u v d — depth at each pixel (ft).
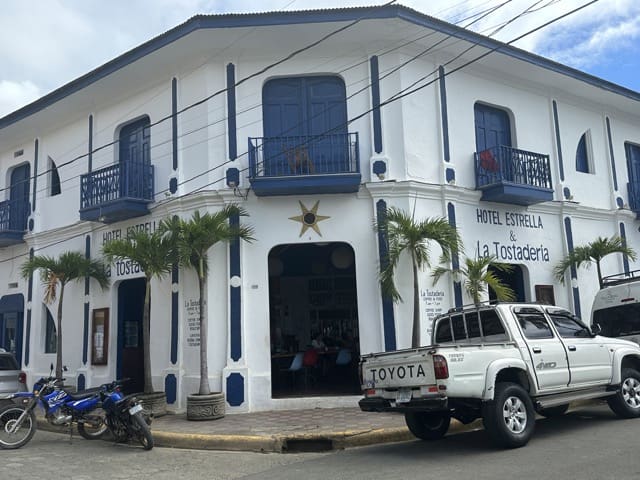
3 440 31.24
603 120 57.72
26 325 55.93
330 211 41.47
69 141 55.06
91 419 32.14
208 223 37.52
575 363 29.27
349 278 52.85
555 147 52.13
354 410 37.70
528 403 26.58
